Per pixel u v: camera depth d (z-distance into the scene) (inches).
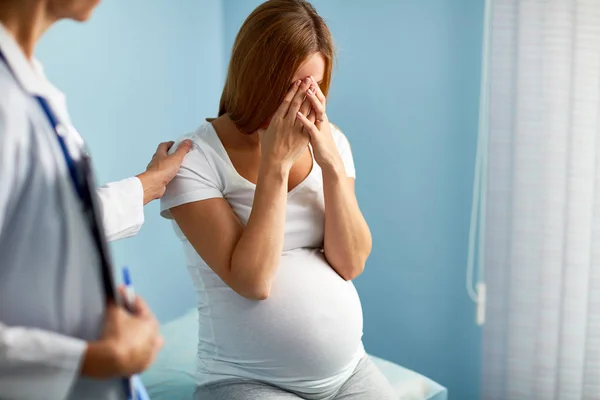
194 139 56.6
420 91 86.9
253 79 52.8
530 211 75.7
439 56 84.9
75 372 31.4
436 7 84.2
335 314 55.1
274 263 52.1
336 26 92.6
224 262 52.5
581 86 72.2
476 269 86.0
